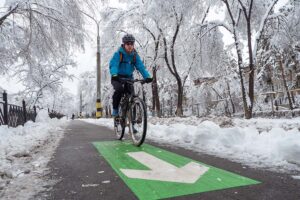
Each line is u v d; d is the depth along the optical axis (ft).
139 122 16.61
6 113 28.19
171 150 14.98
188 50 52.03
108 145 17.42
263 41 53.21
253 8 47.11
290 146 11.11
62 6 31.32
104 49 64.90
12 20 31.07
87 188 8.29
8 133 22.80
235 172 9.74
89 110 173.99
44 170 10.75
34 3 29.35
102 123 48.83
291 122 22.65
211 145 15.90
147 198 7.27
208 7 48.85
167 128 22.09
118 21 58.03
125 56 17.19
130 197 7.39
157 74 64.28
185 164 11.30
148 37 59.26
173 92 101.14
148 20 55.93
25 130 27.37
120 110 18.99
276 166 10.48
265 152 12.51
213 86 73.61
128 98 17.72
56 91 71.00
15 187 8.53
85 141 20.02
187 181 8.77
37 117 51.39
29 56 35.29
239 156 12.62
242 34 50.83
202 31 48.62
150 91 69.21
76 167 11.19
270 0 46.39
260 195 7.25
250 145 13.98
